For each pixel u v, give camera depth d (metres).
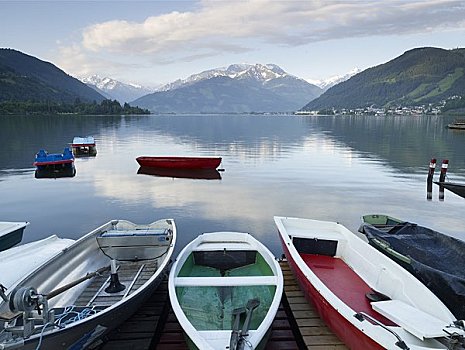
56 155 25.06
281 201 16.91
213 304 6.45
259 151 36.25
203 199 17.20
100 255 8.32
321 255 8.88
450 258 8.17
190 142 45.97
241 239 8.55
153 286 6.78
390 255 8.26
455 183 19.81
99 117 133.00
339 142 45.66
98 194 18.14
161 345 6.06
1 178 22.08
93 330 5.37
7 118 104.56
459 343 4.77
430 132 61.59
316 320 6.70
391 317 5.49
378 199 17.53
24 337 4.56
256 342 4.76
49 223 13.70
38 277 6.38
